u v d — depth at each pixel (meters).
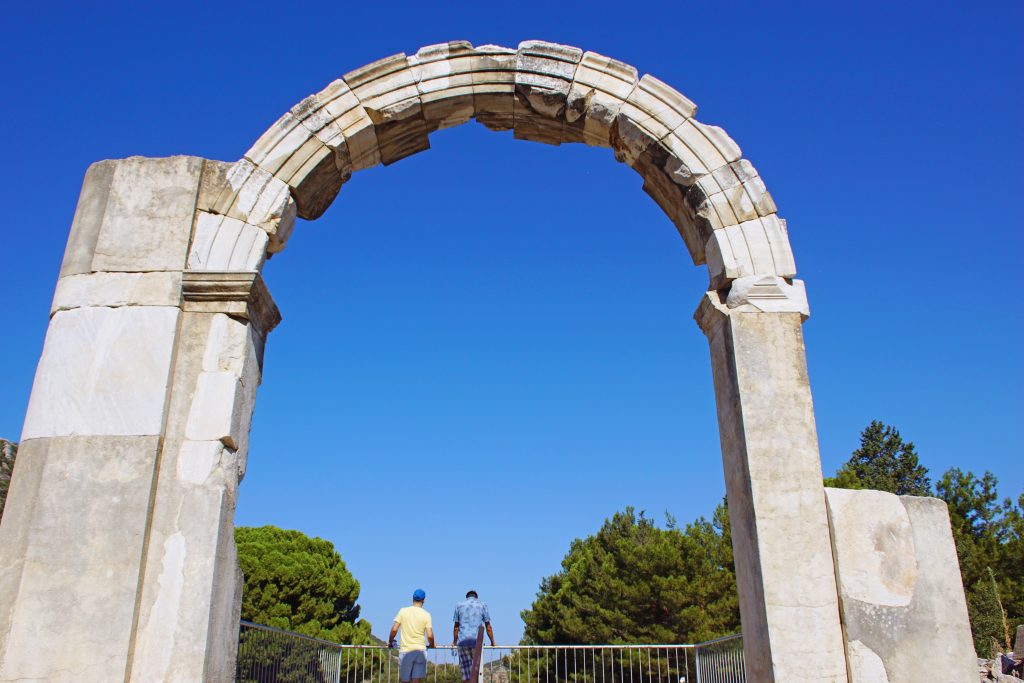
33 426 6.35
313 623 26.66
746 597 6.43
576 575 25.84
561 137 8.38
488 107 8.08
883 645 5.91
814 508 6.26
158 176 7.14
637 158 7.89
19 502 6.14
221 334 6.62
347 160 7.85
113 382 6.41
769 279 6.95
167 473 6.21
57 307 6.70
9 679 5.64
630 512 27.08
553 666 24.27
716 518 28.09
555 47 7.91
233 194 7.15
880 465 43.22
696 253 7.77
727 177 7.36
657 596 23.62
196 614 5.85
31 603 5.83
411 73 7.82
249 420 6.81
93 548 5.95
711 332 7.35
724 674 9.09
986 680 19.09
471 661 10.98
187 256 6.88
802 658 5.87
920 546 6.22
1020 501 29.56
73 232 7.00
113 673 5.64
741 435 6.54
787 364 6.68
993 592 25.70
